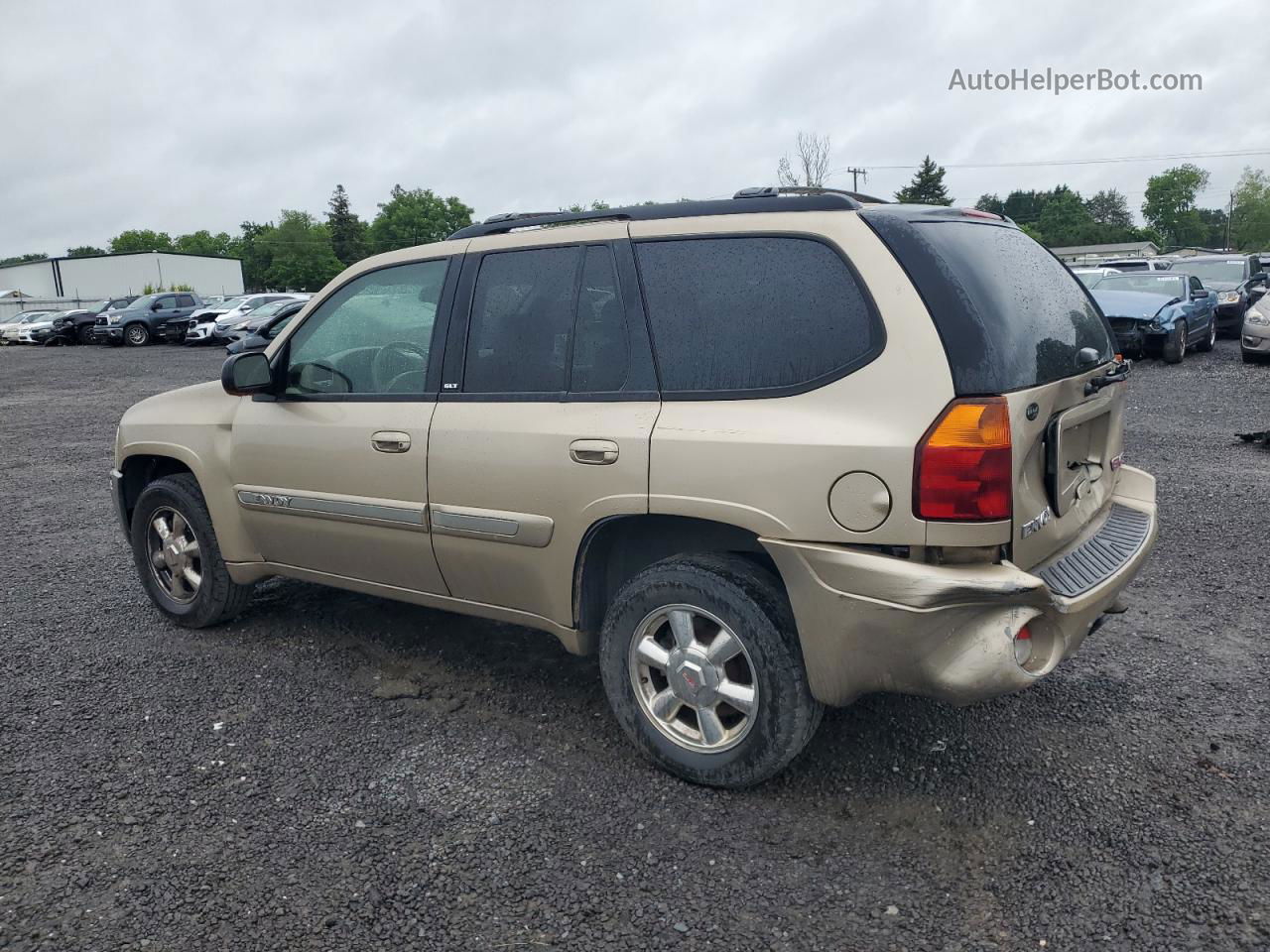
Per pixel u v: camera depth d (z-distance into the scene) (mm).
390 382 4066
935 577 2750
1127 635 4523
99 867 2977
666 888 2811
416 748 3682
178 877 2918
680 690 3307
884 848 2961
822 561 2906
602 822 3148
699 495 3102
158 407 5012
